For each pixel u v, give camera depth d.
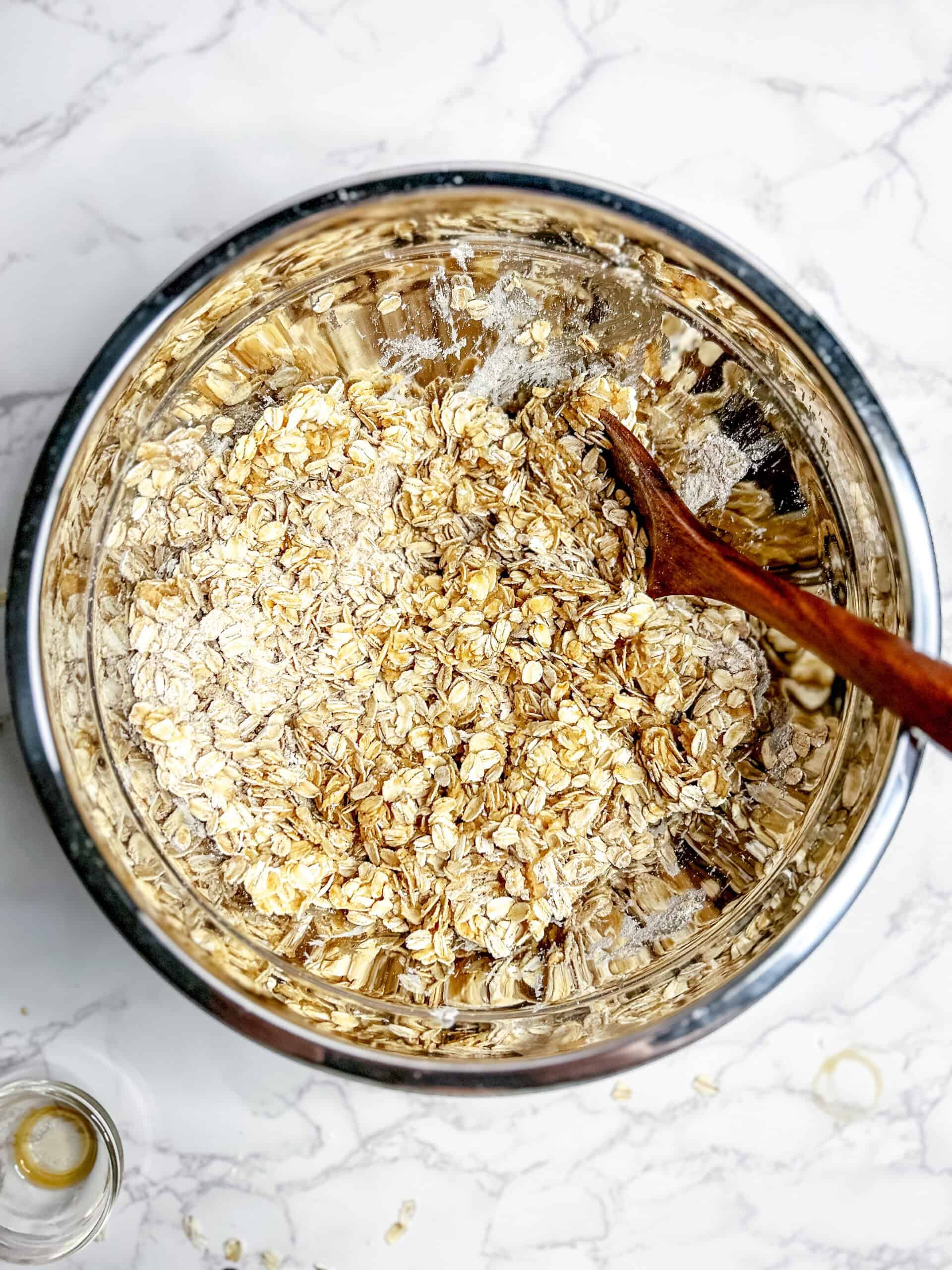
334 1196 0.40
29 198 0.38
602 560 0.39
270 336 0.34
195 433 0.36
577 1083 0.29
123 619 0.36
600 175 0.39
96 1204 0.38
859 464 0.31
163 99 0.38
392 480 0.39
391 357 0.38
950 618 0.40
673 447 0.38
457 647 0.38
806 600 0.30
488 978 0.37
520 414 0.39
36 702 0.29
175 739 0.36
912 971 0.41
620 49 0.39
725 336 0.33
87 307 0.38
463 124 0.39
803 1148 0.41
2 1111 0.38
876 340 0.40
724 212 0.39
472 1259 0.40
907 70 0.39
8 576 0.30
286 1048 0.29
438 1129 0.40
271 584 0.38
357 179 0.29
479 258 0.34
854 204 0.40
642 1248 0.40
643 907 0.37
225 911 0.35
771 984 0.29
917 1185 0.41
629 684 0.38
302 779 0.38
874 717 0.31
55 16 0.38
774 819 0.35
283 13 0.38
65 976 0.39
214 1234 0.40
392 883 0.37
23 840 0.39
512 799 0.37
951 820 0.41
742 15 0.39
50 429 0.38
